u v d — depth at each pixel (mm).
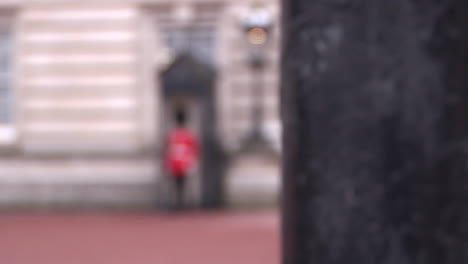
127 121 26812
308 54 1355
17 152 27219
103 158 26891
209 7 26328
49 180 27031
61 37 26969
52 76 27062
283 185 1424
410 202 1316
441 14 1305
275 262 15172
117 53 26812
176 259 15703
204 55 26516
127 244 18250
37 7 27016
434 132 1312
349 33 1334
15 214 26516
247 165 26062
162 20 26641
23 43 27078
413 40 1312
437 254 1309
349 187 1339
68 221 24016
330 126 1346
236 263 15039
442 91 1309
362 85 1335
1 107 27516
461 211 1305
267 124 26062
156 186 26375
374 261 1328
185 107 26125
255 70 26031
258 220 23359
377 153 1326
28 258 15992
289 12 1374
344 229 1343
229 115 26125
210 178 26000
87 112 26938
